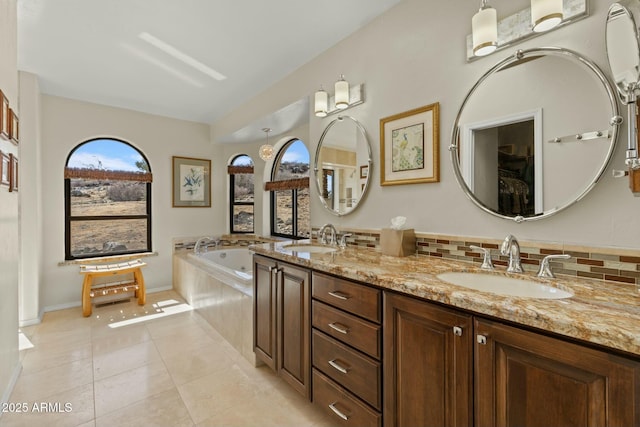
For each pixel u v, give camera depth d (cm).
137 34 220
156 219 410
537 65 130
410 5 182
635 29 97
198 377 203
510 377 87
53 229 339
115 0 183
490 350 91
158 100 355
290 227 413
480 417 93
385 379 123
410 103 182
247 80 299
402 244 171
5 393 172
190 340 261
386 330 123
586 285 109
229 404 175
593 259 116
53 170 338
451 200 162
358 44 216
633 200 107
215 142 452
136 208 403
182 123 431
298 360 173
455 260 159
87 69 276
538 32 129
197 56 253
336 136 236
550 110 126
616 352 69
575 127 120
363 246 213
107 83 306
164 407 172
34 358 226
